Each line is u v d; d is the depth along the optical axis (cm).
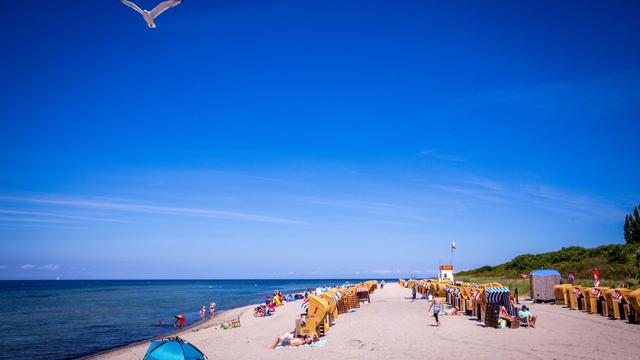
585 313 2583
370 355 1565
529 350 1547
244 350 1814
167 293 10144
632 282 3772
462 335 1920
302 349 1747
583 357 1409
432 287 4384
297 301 5275
